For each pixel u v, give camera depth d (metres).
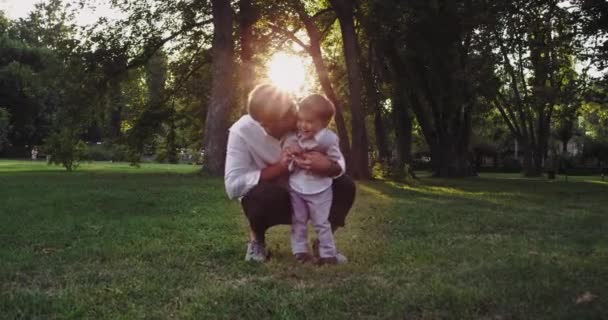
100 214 9.20
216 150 22.23
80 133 28.59
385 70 30.09
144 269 5.05
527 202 13.53
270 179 5.42
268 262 5.37
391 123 36.91
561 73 29.81
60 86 27.67
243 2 24.91
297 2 25.58
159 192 13.67
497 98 43.47
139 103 30.62
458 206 11.77
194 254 5.76
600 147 69.31
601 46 22.53
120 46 27.52
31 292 4.25
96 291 4.29
